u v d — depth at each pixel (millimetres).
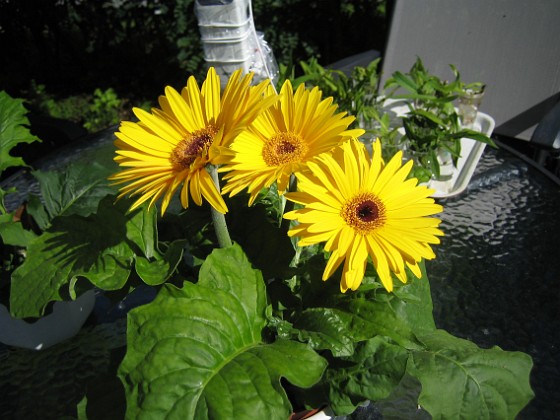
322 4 1560
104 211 393
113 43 1688
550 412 407
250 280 346
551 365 439
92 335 477
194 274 396
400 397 419
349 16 1671
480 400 328
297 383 297
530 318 478
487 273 528
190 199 422
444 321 480
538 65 832
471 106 698
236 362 309
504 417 325
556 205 607
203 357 305
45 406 420
